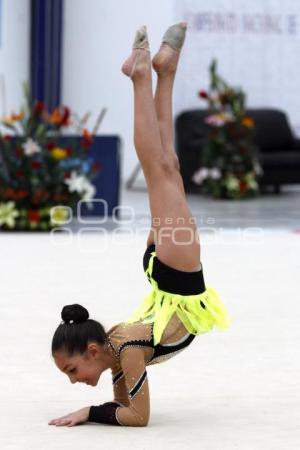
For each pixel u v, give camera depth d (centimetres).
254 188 3391
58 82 3384
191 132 3450
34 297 1755
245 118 3331
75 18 3456
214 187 3362
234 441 991
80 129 2916
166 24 3500
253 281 1933
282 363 1329
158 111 1078
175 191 1042
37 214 2588
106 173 2794
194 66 3612
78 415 1052
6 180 2588
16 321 1568
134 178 3522
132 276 1970
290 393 1184
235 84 3644
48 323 1555
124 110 3528
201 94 3338
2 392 1188
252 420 1070
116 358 1032
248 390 1197
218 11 3600
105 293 1797
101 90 3503
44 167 2573
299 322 1580
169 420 1069
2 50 3344
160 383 1227
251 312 1650
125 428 1035
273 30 3647
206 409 1115
